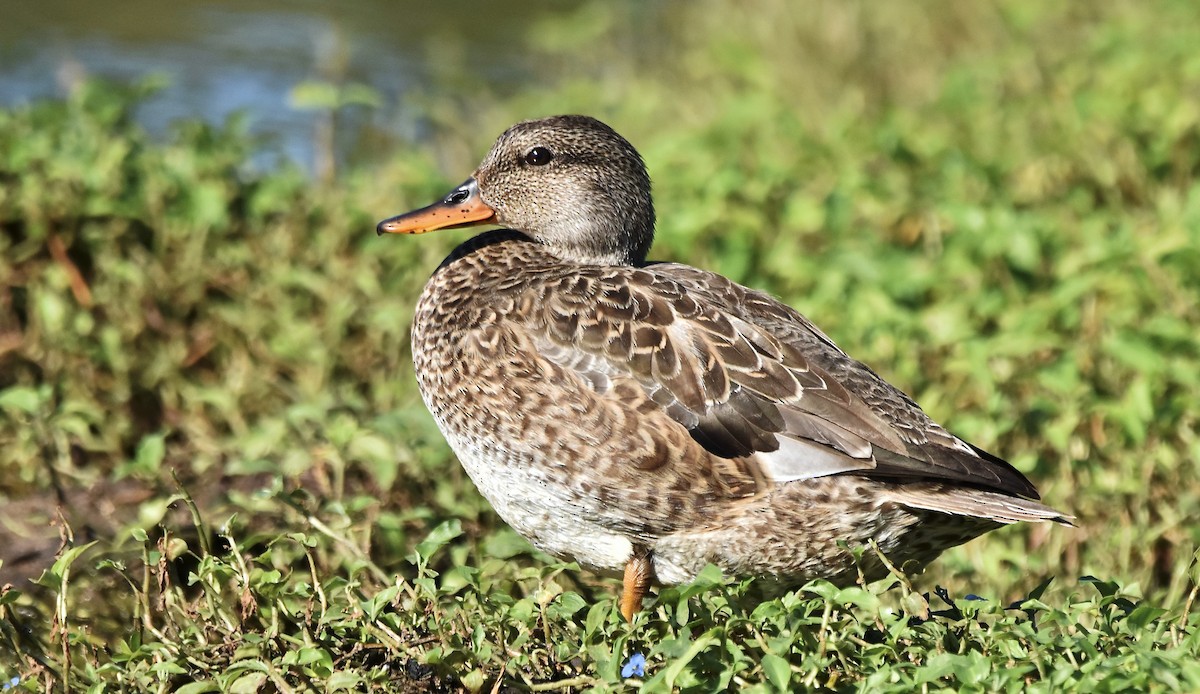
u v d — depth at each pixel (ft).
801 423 26.55
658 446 26.40
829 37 69.67
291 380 40.16
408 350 40.37
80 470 35.40
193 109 62.49
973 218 42.37
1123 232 40.65
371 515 30.76
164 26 73.97
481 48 74.69
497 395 27.17
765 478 26.40
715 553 26.99
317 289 41.14
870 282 39.27
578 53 73.56
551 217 31.63
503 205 31.89
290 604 25.81
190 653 24.62
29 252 40.98
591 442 26.61
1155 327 36.35
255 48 71.51
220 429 38.63
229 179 45.50
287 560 29.63
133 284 40.60
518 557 29.45
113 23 73.67
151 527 29.04
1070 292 37.65
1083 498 32.78
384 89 66.74
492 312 27.66
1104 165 49.03
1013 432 35.14
